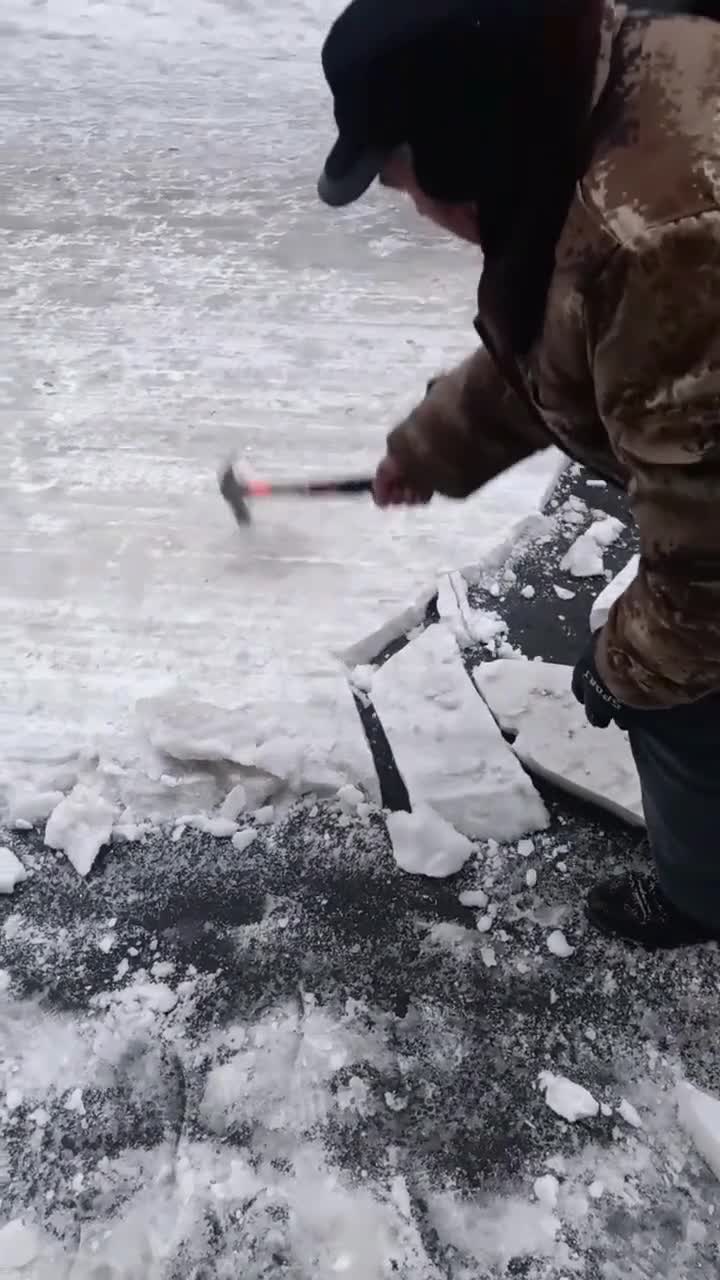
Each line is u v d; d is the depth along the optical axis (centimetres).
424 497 180
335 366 282
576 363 96
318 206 335
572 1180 151
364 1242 146
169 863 187
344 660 216
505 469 166
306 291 306
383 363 283
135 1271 144
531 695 204
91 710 207
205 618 224
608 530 238
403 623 223
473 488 172
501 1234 147
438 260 315
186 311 300
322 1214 148
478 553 235
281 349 288
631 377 87
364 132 90
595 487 250
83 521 245
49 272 313
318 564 234
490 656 217
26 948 177
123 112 379
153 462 258
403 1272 143
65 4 438
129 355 287
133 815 193
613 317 86
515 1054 163
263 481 230
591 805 192
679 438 87
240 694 209
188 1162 153
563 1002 169
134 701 209
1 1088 162
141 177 349
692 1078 160
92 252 320
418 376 279
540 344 98
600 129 86
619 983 171
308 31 425
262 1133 156
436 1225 148
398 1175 152
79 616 225
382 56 84
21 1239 147
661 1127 156
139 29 425
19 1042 167
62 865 187
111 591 229
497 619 223
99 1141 156
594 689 126
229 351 288
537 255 91
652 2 94
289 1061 163
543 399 105
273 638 220
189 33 423
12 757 200
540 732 198
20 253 320
